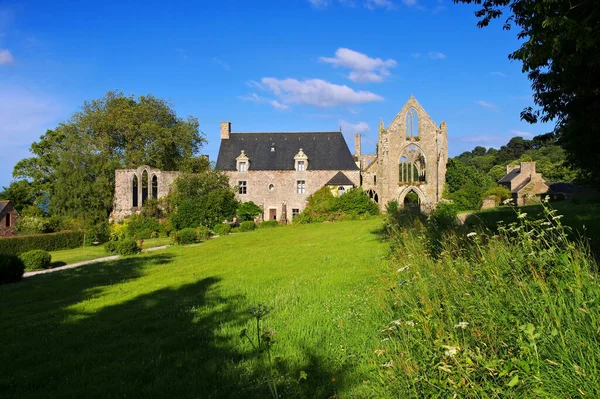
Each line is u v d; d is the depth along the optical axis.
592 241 10.95
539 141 16.23
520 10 10.75
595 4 8.95
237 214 55.97
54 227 49.38
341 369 6.30
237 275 15.86
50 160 62.38
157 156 64.50
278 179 59.53
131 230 46.50
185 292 13.50
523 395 4.23
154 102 65.50
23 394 6.26
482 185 69.31
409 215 20.83
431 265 8.89
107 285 16.52
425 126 55.09
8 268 19.31
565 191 59.47
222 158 60.69
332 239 27.06
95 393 6.09
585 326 4.62
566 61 9.84
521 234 7.45
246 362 6.80
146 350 7.84
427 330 5.68
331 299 10.30
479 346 5.05
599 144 14.04
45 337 9.30
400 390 5.00
